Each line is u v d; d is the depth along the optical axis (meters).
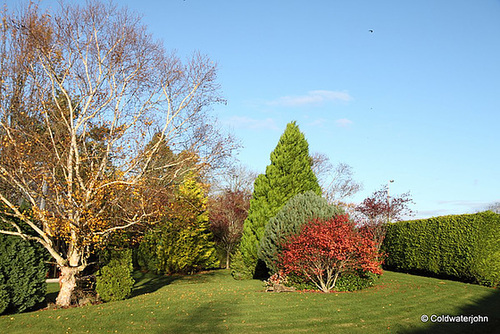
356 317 9.23
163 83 14.55
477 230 15.38
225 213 32.31
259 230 19.89
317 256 13.50
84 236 12.18
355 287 13.85
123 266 13.06
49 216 12.41
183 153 14.84
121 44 13.67
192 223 20.41
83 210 12.04
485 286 14.74
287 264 14.08
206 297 12.66
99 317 9.70
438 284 15.03
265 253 16.47
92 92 13.31
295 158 20.62
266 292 13.65
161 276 23.23
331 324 8.65
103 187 12.67
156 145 13.77
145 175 13.67
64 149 12.74
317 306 10.51
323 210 15.78
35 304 11.88
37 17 12.51
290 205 16.53
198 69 14.80
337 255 12.98
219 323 8.94
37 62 12.95
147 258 24.94
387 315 9.38
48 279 20.05
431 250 18.00
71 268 12.38
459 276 16.22
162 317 9.64
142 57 14.04
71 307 11.81
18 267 10.80
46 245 11.91
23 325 9.06
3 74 12.37
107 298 12.52
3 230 10.94
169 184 15.18
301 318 9.25
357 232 14.38
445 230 17.16
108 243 13.87
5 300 10.28
